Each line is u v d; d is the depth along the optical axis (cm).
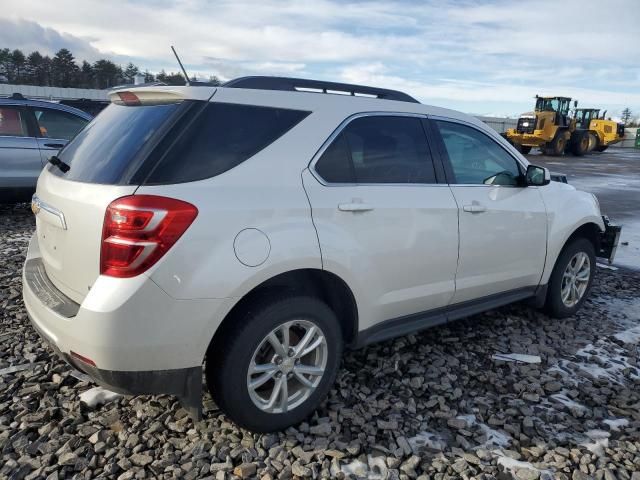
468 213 356
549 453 274
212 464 254
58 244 267
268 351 276
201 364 248
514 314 468
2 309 426
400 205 316
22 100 764
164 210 230
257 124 274
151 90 271
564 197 441
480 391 334
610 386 345
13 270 521
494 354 385
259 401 270
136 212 227
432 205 334
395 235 313
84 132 307
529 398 325
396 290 324
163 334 234
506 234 385
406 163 333
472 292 375
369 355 373
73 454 256
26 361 346
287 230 265
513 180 398
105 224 231
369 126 319
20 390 312
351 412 302
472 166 376
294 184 275
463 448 276
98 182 247
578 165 2339
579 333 432
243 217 251
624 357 393
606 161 2672
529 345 402
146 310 229
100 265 234
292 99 291
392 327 334
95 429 277
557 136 2809
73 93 3409
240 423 268
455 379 346
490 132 394
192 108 257
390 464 260
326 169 292
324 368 291
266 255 255
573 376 359
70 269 255
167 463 254
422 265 332
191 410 257
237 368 257
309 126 289
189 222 235
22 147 749
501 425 297
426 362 368
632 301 521
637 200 1266
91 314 228
